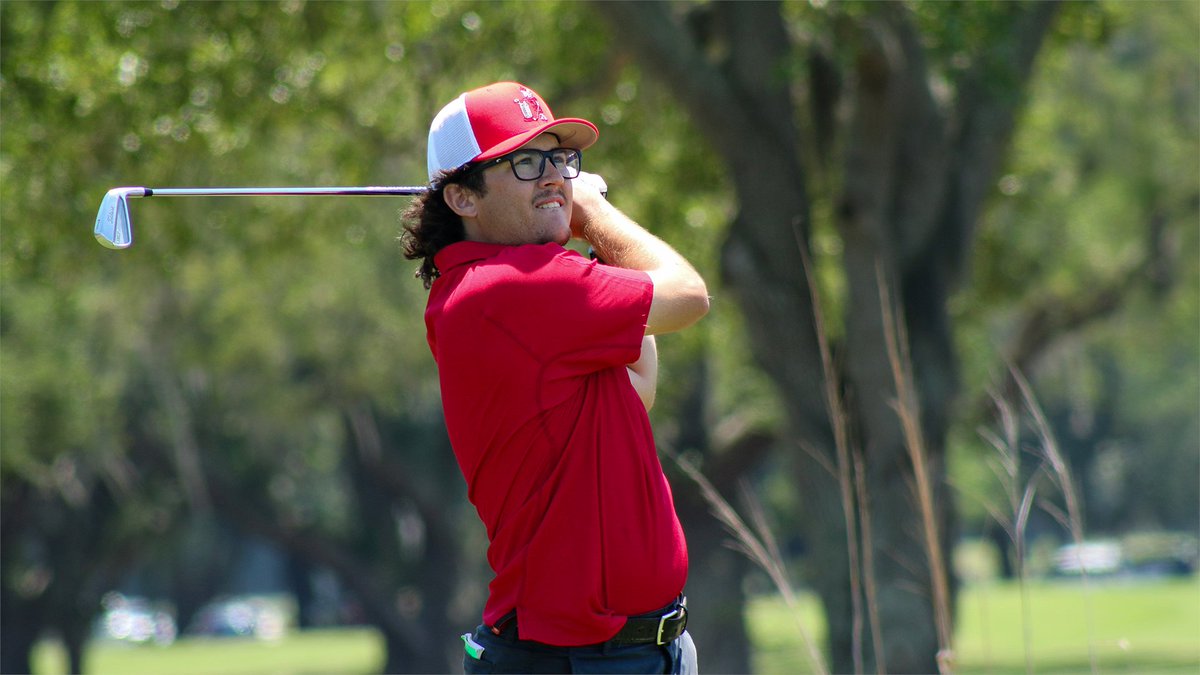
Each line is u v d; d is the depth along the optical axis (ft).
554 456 33.60
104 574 386.73
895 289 129.29
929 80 131.23
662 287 34.60
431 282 37.42
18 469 288.51
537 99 36.06
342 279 258.57
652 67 129.49
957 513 131.64
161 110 146.51
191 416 329.93
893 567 124.57
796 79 127.24
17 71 140.67
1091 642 52.16
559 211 35.70
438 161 35.65
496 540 34.42
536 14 161.79
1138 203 253.24
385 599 379.96
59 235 155.74
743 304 133.80
